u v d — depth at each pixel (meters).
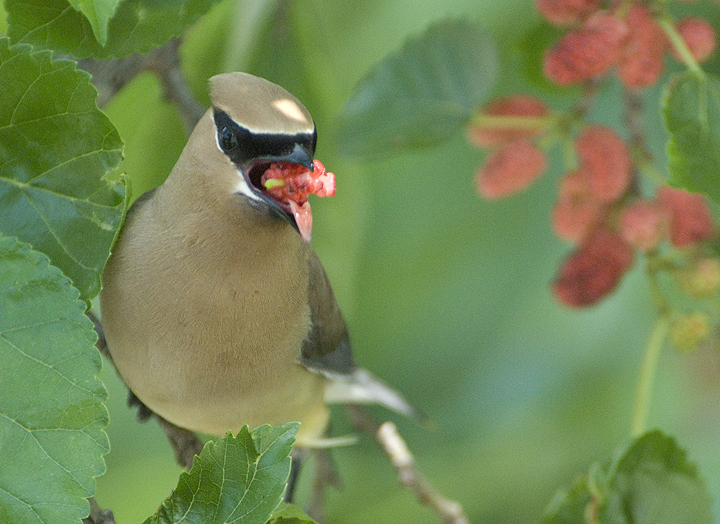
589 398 11.86
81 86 5.91
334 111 10.34
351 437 9.94
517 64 10.69
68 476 5.47
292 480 9.75
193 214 7.34
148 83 9.79
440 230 12.44
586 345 11.92
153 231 7.49
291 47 10.23
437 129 9.57
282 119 7.07
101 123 5.97
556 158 12.19
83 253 6.03
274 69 10.27
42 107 5.93
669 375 11.87
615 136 9.25
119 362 7.86
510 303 12.19
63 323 5.60
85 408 5.54
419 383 12.20
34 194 6.04
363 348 12.30
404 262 12.41
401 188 12.53
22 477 5.45
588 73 8.62
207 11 6.54
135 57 8.52
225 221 7.28
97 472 5.49
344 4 11.26
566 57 8.59
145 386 7.86
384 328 12.36
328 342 8.77
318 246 10.69
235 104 7.17
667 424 11.72
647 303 11.83
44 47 6.30
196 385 7.76
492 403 12.02
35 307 5.59
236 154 7.17
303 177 7.16
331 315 8.79
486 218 12.37
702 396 11.85
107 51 6.40
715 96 7.25
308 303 8.27
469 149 12.53
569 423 11.90
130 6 6.45
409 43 9.55
